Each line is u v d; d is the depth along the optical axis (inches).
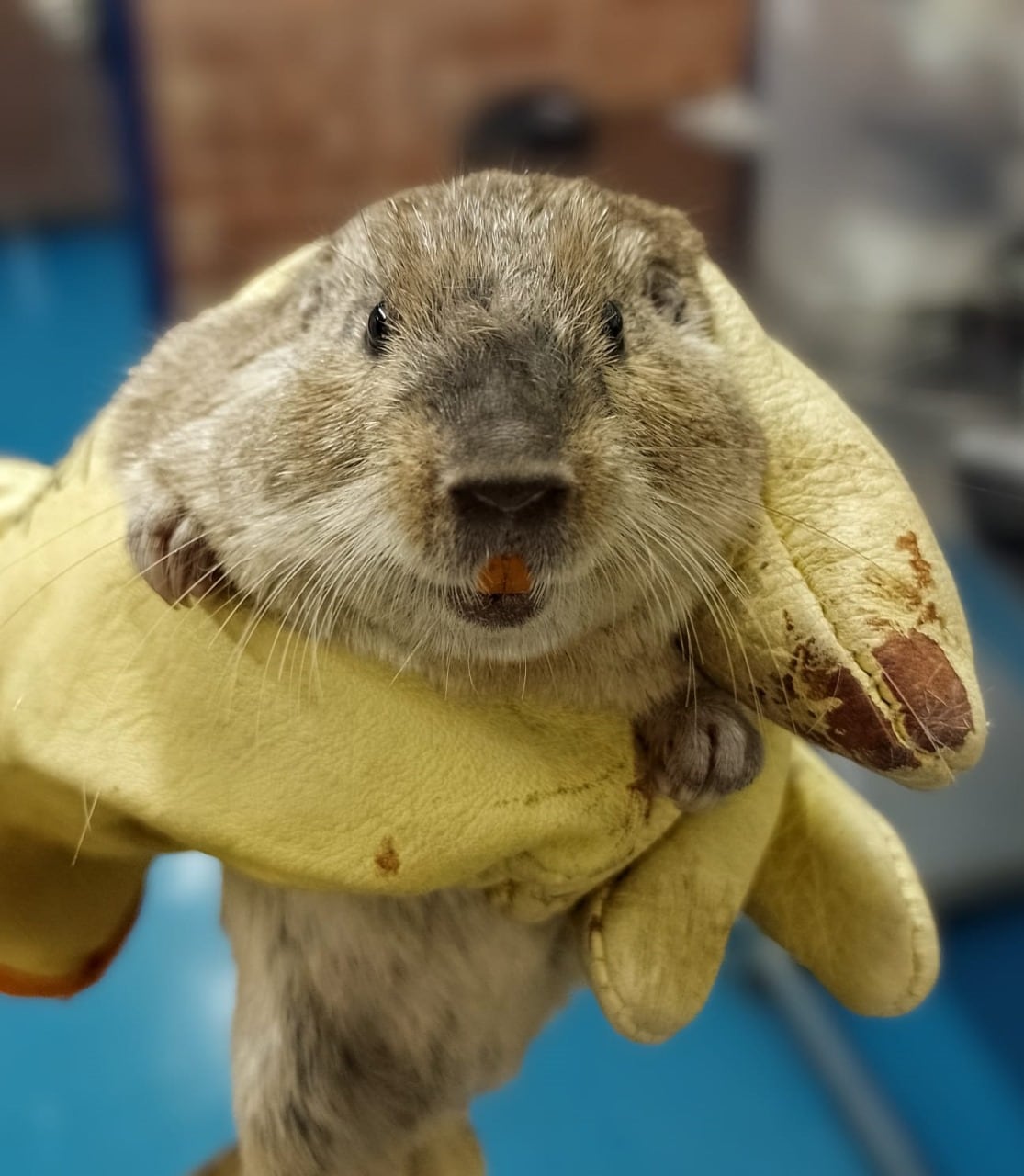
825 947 9.1
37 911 8.6
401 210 8.0
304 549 7.1
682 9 30.8
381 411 6.9
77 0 36.8
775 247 24.0
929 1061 18.6
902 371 20.8
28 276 40.1
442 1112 9.2
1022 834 20.0
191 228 33.0
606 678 7.7
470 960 8.6
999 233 22.4
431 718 7.4
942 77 22.3
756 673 7.2
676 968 8.0
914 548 7.0
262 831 7.2
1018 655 19.8
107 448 8.7
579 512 6.5
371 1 31.4
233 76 31.7
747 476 7.4
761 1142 18.0
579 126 27.2
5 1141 16.8
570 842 7.7
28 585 8.0
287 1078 8.7
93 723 7.4
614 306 7.6
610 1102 18.4
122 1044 18.4
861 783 20.3
